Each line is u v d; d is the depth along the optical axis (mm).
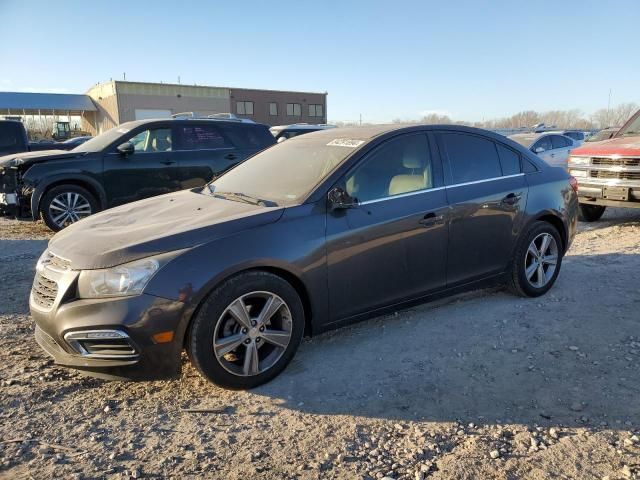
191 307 3100
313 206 3635
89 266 3094
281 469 2641
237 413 3158
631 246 6891
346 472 2611
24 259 6707
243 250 3264
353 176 3869
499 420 3047
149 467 2652
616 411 3094
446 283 4320
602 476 2543
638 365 3619
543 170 5078
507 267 4730
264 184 4133
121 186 8453
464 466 2641
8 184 8359
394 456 2738
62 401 3275
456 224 4270
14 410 3154
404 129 4242
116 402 3279
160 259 3090
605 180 8258
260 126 9648
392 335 4219
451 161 4410
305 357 3867
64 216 8344
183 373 3645
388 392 3371
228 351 3277
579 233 8211
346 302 3764
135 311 2992
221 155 9078
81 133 42094
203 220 3459
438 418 3082
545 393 3320
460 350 3934
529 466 2631
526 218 4766
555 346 3957
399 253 3963
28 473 2592
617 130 9789
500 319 4484
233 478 2570
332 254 3621
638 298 4855
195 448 2814
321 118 65750
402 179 4105
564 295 5027
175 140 8797
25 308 4812
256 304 3414
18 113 53875
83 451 2779
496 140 4809
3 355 3857
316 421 3064
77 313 3043
